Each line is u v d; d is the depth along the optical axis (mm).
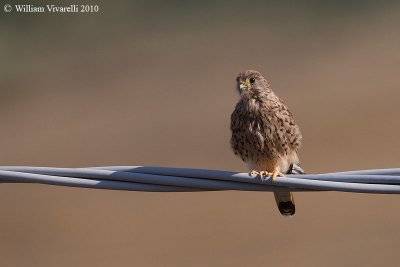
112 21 26062
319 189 6090
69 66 24188
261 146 7848
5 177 6188
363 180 6035
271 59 23359
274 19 25578
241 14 26141
